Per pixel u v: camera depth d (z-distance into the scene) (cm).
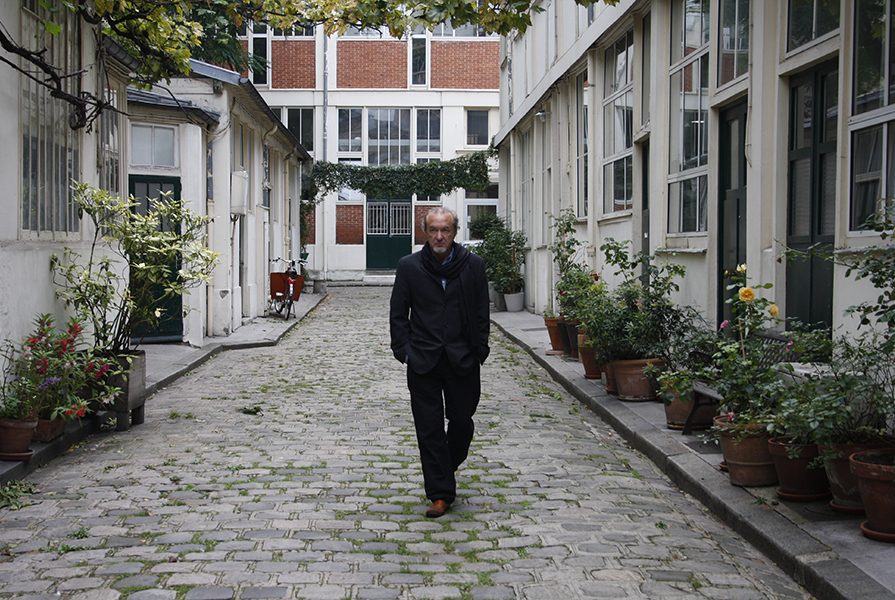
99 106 911
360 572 484
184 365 1267
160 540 533
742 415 613
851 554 483
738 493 607
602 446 806
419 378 598
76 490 641
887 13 598
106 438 819
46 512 588
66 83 880
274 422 904
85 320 828
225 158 1620
